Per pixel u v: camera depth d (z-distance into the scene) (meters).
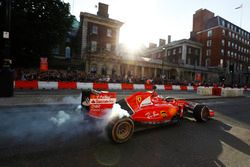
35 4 19.98
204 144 4.50
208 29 56.19
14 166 3.01
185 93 18.25
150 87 21.31
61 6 21.75
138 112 4.90
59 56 34.94
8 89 8.95
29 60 22.89
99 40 35.75
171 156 3.73
